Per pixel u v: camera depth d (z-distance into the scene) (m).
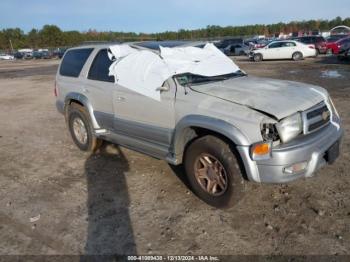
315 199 3.86
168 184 4.49
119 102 4.69
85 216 3.87
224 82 4.29
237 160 3.51
